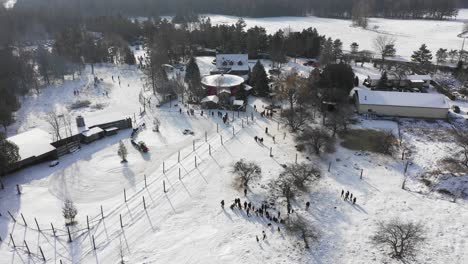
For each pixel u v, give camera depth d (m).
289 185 50.69
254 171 56.16
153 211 49.84
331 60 121.25
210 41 145.62
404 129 76.00
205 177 58.03
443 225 47.38
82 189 55.12
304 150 66.50
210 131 75.06
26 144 63.91
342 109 78.81
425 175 59.06
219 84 92.81
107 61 133.88
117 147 68.75
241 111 85.50
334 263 41.22
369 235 45.41
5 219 48.00
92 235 45.19
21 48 137.88
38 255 41.88
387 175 59.19
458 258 41.91
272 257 41.78
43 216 48.69
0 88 85.50
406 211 50.12
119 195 53.69
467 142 66.94
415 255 42.19
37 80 104.94
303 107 83.94
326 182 56.97
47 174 59.00
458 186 55.28
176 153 66.12
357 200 52.56
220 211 49.88
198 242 44.09
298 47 132.38
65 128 70.88
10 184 55.94
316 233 45.56
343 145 68.94
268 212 49.72
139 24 181.12
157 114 84.62
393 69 115.00
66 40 135.88
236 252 42.44
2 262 40.69
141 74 116.25
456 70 109.06
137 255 42.00
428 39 169.62
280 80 98.62
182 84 96.31
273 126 77.19
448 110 80.38
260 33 142.75
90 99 94.56
